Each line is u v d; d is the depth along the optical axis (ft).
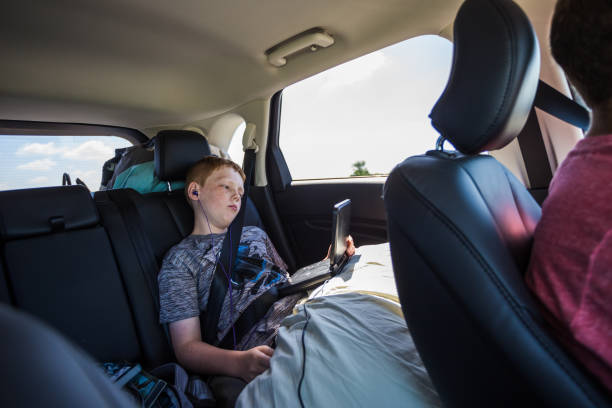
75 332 2.92
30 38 3.84
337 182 6.07
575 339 1.10
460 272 1.28
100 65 4.65
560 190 1.25
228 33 4.20
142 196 4.19
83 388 0.55
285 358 2.31
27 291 2.79
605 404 1.11
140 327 3.28
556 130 3.72
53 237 3.05
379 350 2.13
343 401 1.85
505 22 1.40
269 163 6.63
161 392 2.47
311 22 4.07
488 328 1.24
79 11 3.51
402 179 1.49
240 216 4.32
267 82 5.66
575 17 1.15
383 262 3.69
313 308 2.87
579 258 1.10
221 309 3.64
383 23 4.12
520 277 1.36
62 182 4.29
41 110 5.73
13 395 0.44
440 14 3.93
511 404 1.31
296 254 6.66
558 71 3.40
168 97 6.01
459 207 1.33
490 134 1.48
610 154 1.10
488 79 1.43
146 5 3.54
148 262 3.59
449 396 1.56
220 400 2.53
